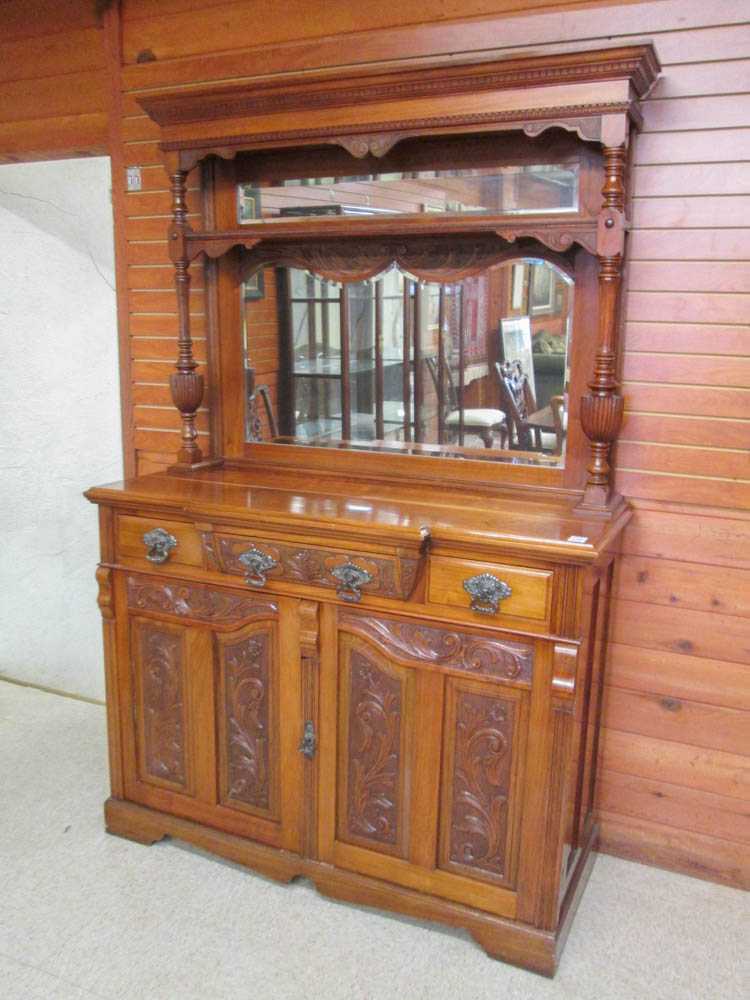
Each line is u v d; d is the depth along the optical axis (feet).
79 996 5.60
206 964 5.89
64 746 8.76
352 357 7.11
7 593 10.97
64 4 7.79
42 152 8.29
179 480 7.14
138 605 6.85
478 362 6.68
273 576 6.18
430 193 6.47
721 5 5.71
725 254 5.99
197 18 7.28
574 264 6.24
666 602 6.61
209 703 6.69
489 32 6.29
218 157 7.14
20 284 10.51
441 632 5.78
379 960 5.95
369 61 6.71
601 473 5.99
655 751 6.86
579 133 5.49
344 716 6.22
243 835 6.81
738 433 6.19
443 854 6.09
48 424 10.80
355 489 6.84
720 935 6.21
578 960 5.95
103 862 6.93
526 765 5.70
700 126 5.89
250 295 7.39
